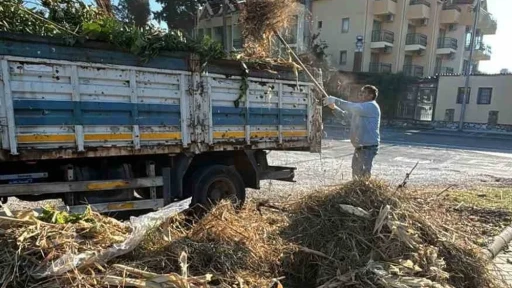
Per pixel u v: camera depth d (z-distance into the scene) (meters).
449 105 31.94
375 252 3.63
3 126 3.99
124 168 5.21
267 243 3.85
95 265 2.77
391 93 32.78
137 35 4.75
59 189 4.66
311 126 6.95
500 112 29.81
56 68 4.27
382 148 18.17
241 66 5.82
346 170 11.02
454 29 38.69
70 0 5.53
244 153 6.19
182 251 3.20
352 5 34.75
